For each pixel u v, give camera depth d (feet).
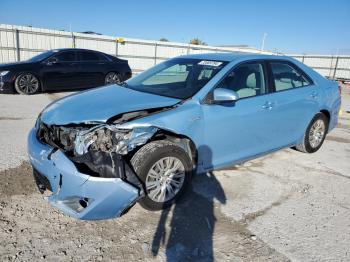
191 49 84.69
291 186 14.03
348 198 13.25
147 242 9.68
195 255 9.23
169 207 11.63
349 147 20.58
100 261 8.77
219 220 11.02
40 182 11.24
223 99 11.91
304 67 17.20
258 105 13.83
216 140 12.62
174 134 11.53
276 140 15.43
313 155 18.31
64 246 9.26
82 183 9.48
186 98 12.10
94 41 71.15
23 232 9.75
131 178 10.14
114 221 10.64
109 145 9.95
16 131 19.81
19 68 34.45
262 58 14.94
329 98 17.94
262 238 10.14
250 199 12.60
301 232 10.58
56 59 37.04
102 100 11.91
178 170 11.50
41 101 31.45
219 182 13.92
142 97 12.24
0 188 12.20
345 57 92.27
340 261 9.26
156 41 79.00
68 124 10.50
